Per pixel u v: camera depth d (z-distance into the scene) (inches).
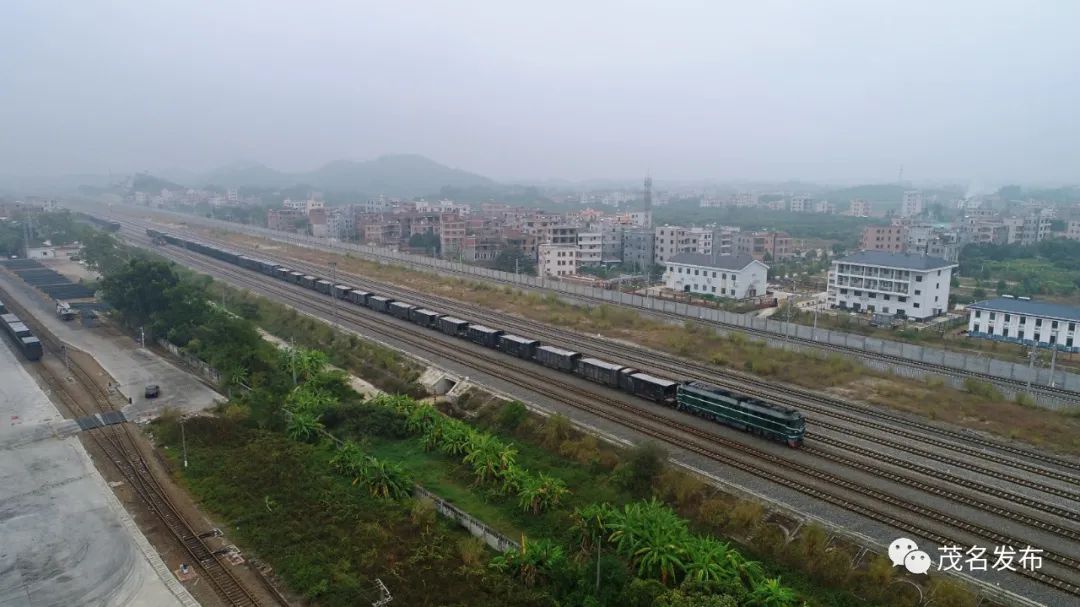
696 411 1945.1
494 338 2733.8
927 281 3651.6
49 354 2755.9
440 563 1264.8
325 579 1205.1
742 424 1807.3
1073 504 1425.9
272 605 1162.0
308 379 2321.6
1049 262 5890.8
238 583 1220.5
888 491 1477.6
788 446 1712.6
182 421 1946.4
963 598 1071.6
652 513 1304.1
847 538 1282.0
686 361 2605.8
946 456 1675.7
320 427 1905.8
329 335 2933.1
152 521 1448.1
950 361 2541.8
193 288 3129.9
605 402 2084.2
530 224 6737.2
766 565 1238.9
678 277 4603.8
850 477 1544.0
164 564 1290.6
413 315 3245.6
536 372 2411.4
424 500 1502.2
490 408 2081.7
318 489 1557.6
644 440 1761.8
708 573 1127.0
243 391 2237.9
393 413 1969.7
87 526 1428.4
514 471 1562.5
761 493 1464.1
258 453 1758.1
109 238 5088.6
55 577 1246.3
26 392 2304.4
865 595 1141.7
